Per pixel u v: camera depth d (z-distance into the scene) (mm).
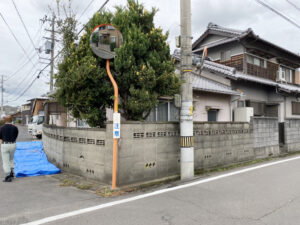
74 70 5387
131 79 5629
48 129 8953
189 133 5867
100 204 4027
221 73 11586
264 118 9336
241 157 8188
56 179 5891
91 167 5699
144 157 5508
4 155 5625
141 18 6094
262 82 12516
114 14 6160
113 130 4859
